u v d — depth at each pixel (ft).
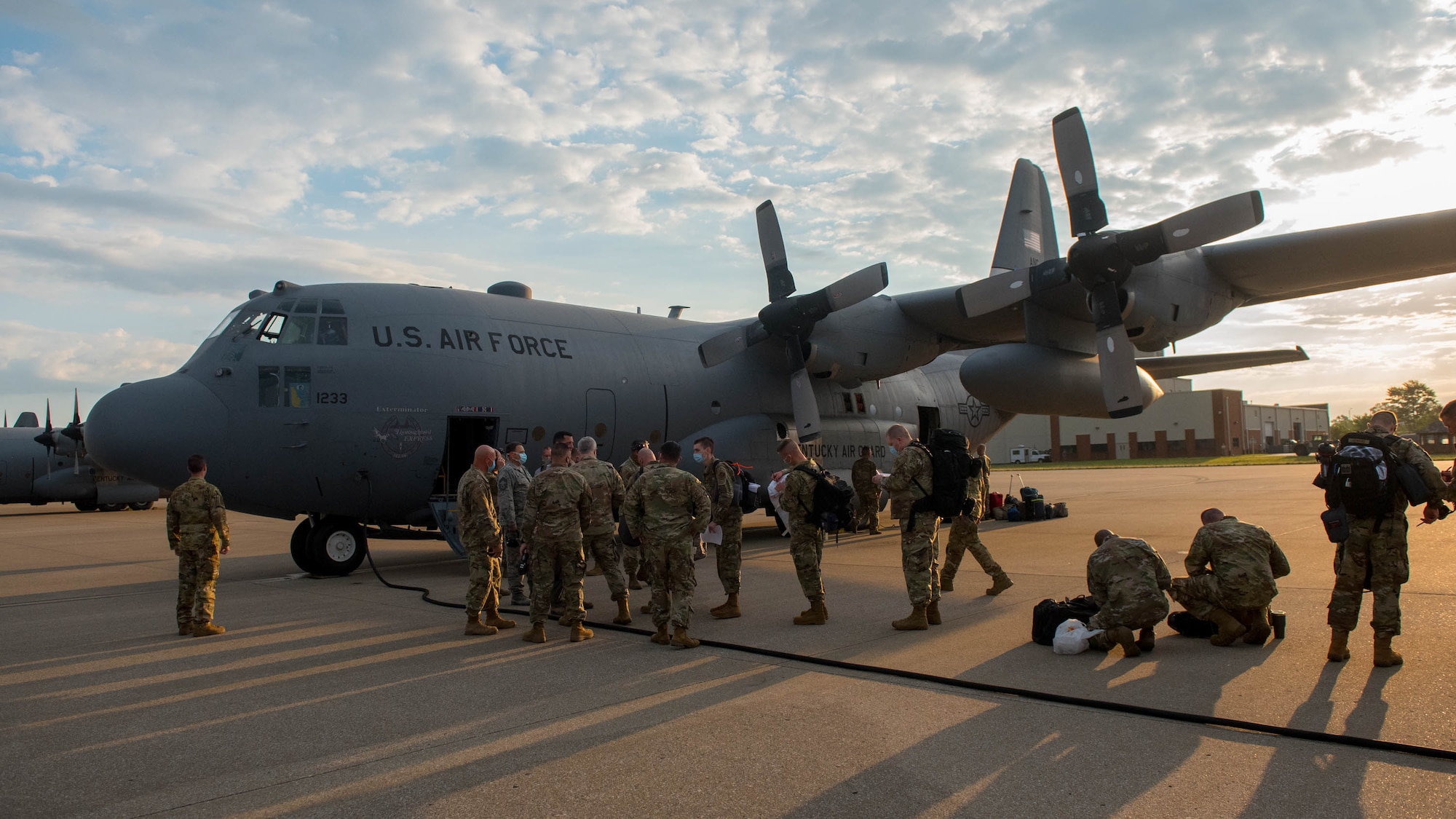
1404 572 17.08
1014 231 55.67
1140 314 38.32
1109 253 36.47
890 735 14.65
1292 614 22.68
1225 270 40.42
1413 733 13.65
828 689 17.54
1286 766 12.71
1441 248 36.42
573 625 22.75
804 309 43.42
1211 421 216.13
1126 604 19.08
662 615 22.25
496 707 16.79
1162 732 14.32
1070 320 45.21
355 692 18.01
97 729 15.72
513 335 40.55
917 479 22.72
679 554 21.77
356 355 36.22
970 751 13.78
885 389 56.08
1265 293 43.55
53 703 17.47
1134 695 16.24
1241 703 15.49
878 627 23.47
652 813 11.73
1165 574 20.02
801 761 13.56
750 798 12.18
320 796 12.50
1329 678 16.75
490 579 24.08
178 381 34.73
